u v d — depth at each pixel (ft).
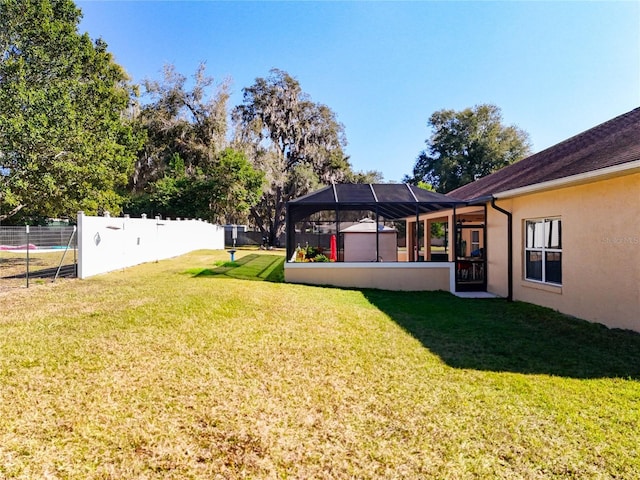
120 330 19.07
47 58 48.83
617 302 22.09
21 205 52.26
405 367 15.58
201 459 9.29
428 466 9.20
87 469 8.75
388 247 51.06
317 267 37.96
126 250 48.85
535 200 29.68
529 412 11.87
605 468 9.16
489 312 27.40
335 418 11.34
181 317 21.75
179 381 13.47
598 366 16.10
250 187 96.78
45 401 11.68
